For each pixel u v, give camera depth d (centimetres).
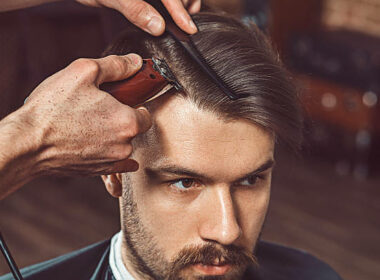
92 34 301
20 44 305
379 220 290
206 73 72
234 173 73
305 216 292
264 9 350
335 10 359
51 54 312
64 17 302
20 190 311
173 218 77
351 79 316
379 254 262
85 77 59
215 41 76
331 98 327
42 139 57
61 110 58
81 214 293
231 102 71
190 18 75
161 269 80
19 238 273
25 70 311
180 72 73
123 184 81
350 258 259
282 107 75
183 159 72
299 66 337
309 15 358
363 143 323
